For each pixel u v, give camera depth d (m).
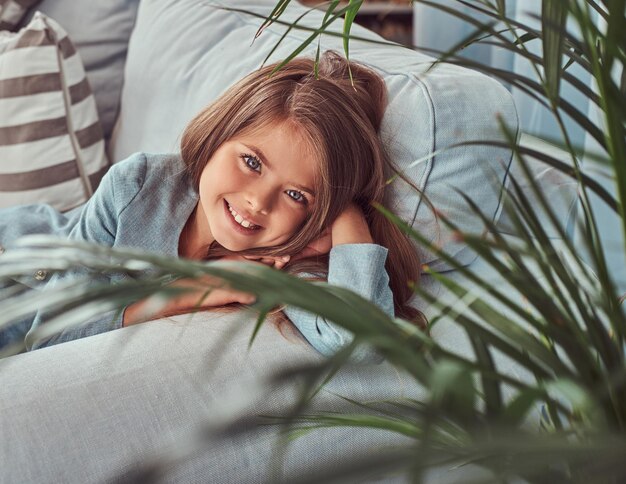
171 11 1.46
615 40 0.36
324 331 0.82
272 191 0.95
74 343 0.81
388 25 2.75
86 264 0.41
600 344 0.45
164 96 1.40
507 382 0.41
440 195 0.94
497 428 0.35
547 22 0.38
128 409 0.71
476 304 0.48
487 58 1.74
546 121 1.33
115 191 1.06
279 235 0.98
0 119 1.42
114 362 0.76
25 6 1.71
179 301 0.91
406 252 0.97
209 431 0.35
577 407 0.46
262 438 0.73
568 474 0.43
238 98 0.98
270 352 0.81
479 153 0.94
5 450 0.67
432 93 0.94
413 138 0.94
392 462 0.31
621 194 0.41
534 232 0.46
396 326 0.42
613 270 1.12
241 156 0.96
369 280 0.91
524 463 0.36
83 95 1.47
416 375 0.35
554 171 1.01
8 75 1.42
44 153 1.42
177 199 1.06
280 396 0.74
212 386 0.75
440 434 0.48
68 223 1.28
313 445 0.76
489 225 0.47
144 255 0.38
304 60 1.01
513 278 0.45
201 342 0.81
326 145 0.93
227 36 1.34
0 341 1.07
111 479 0.66
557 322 0.45
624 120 0.40
